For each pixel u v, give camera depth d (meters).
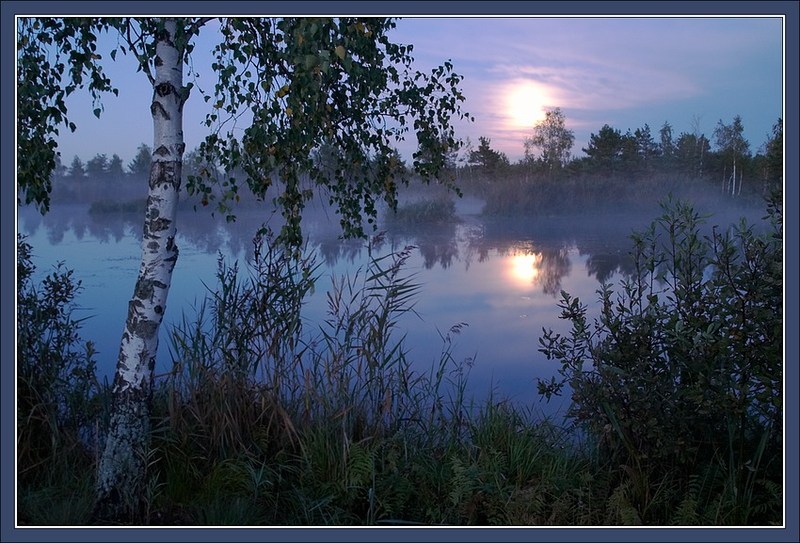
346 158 5.21
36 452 4.48
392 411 4.88
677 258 4.50
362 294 5.25
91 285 11.45
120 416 4.00
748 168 35.09
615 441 4.41
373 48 4.76
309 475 4.27
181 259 14.66
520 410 5.40
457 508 4.20
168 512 4.07
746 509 4.02
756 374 4.02
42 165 4.82
